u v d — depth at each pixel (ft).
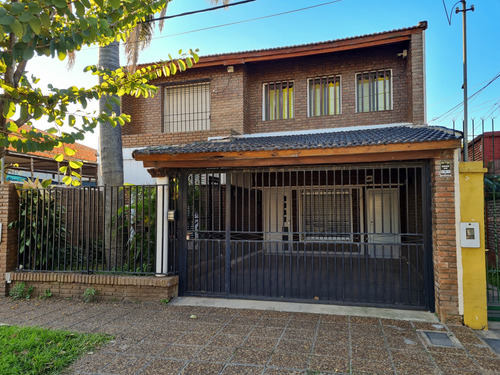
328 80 34.12
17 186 23.03
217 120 34.91
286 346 14.19
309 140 24.00
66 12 10.61
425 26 29.40
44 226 23.22
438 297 17.37
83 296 21.27
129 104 37.32
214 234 22.48
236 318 17.78
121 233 23.59
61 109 12.73
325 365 12.51
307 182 28.53
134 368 12.30
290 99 35.17
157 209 21.67
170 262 21.75
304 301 19.85
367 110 33.09
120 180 26.71
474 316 16.29
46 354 13.03
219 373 11.94
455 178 17.12
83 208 22.17
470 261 16.57
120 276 21.08
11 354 12.92
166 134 34.09
